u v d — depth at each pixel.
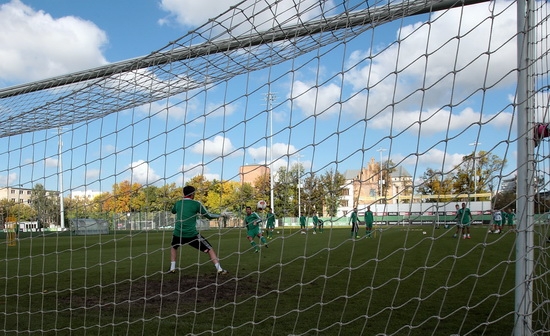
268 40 3.63
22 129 5.55
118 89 4.46
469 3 3.07
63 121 5.21
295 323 3.56
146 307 4.60
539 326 3.08
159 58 4.05
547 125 2.80
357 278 6.18
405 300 4.70
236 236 17.75
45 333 3.79
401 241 12.54
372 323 3.81
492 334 3.41
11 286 6.10
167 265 8.25
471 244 11.47
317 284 5.72
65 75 4.79
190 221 5.15
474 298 4.73
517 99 2.78
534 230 2.90
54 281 6.41
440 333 3.48
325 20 3.41
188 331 3.69
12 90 5.19
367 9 3.24
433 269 7.02
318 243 12.27
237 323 3.89
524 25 2.76
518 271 2.76
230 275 6.54
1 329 3.94
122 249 12.31
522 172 2.76
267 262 8.34
